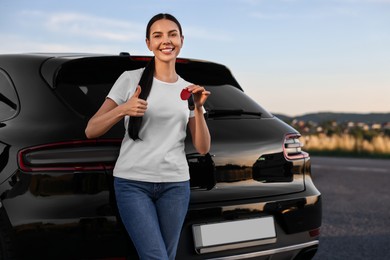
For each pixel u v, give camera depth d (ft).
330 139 68.39
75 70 10.05
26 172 8.94
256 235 10.32
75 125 9.22
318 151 67.00
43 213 8.79
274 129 11.19
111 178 9.09
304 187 11.33
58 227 8.79
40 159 8.93
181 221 8.88
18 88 10.17
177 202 8.74
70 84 9.87
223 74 12.14
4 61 11.01
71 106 9.50
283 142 11.09
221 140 10.18
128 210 8.50
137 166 8.46
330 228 19.97
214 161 9.96
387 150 63.57
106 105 8.43
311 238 11.35
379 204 25.02
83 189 8.95
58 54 11.12
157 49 8.47
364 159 53.26
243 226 10.17
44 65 10.30
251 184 10.43
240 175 10.30
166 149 8.53
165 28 8.41
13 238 8.91
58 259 8.84
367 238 18.35
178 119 8.57
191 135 9.81
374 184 32.09
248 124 10.90
